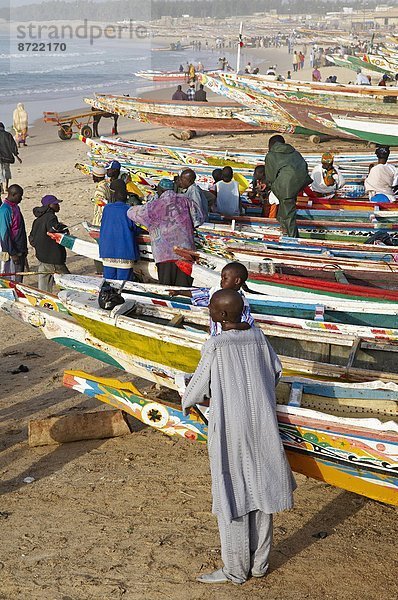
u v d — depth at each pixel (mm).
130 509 6039
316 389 6039
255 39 113375
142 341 6852
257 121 22469
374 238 10023
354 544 5559
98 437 7184
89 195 18062
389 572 5238
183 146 16547
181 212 9000
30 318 7395
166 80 45750
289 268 9109
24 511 6051
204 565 5336
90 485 6402
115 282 7969
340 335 6906
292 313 7617
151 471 6602
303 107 20594
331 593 5031
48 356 9234
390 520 5871
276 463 4895
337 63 31266
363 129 20047
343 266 8977
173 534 5707
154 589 5102
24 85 54594
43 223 9852
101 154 15898
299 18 180500
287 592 5043
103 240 9422
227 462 4863
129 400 6336
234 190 11211
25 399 8023
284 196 10078
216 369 4859
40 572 5301
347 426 5277
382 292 7988
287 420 5418
